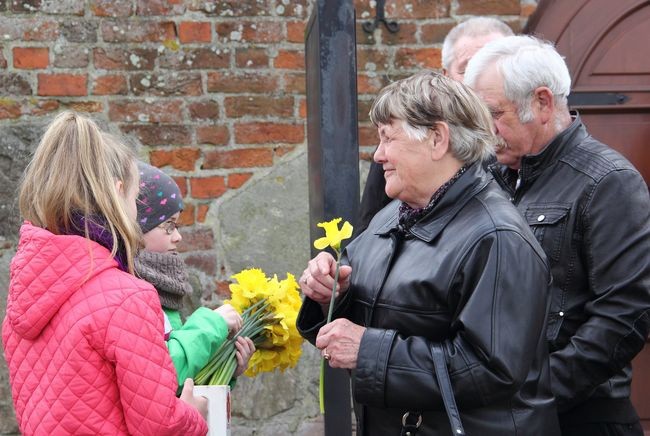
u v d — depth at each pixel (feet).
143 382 7.95
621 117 15.25
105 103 15.21
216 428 9.38
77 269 8.11
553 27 15.26
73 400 7.97
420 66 15.87
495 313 7.82
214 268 15.42
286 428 15.48
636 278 9.48
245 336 10.46
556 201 9.92
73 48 15.14
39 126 14.99
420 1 15.85
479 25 13.08
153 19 15.30
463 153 8.52
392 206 9.86
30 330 8.16
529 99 9.99
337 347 8.32
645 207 9.72
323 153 11.62
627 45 15.20
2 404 14.76
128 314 8.04
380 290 8.65
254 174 15.56
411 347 8.07
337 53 11.60
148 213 10.69
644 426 14.98
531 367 8.15
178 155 15.35
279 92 15.61
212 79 15.44
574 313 9.82
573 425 9.98
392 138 8.57
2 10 14.99
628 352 9.53
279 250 15.57
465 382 7.81
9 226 14.90
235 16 15.48
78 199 8.28
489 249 8.01
